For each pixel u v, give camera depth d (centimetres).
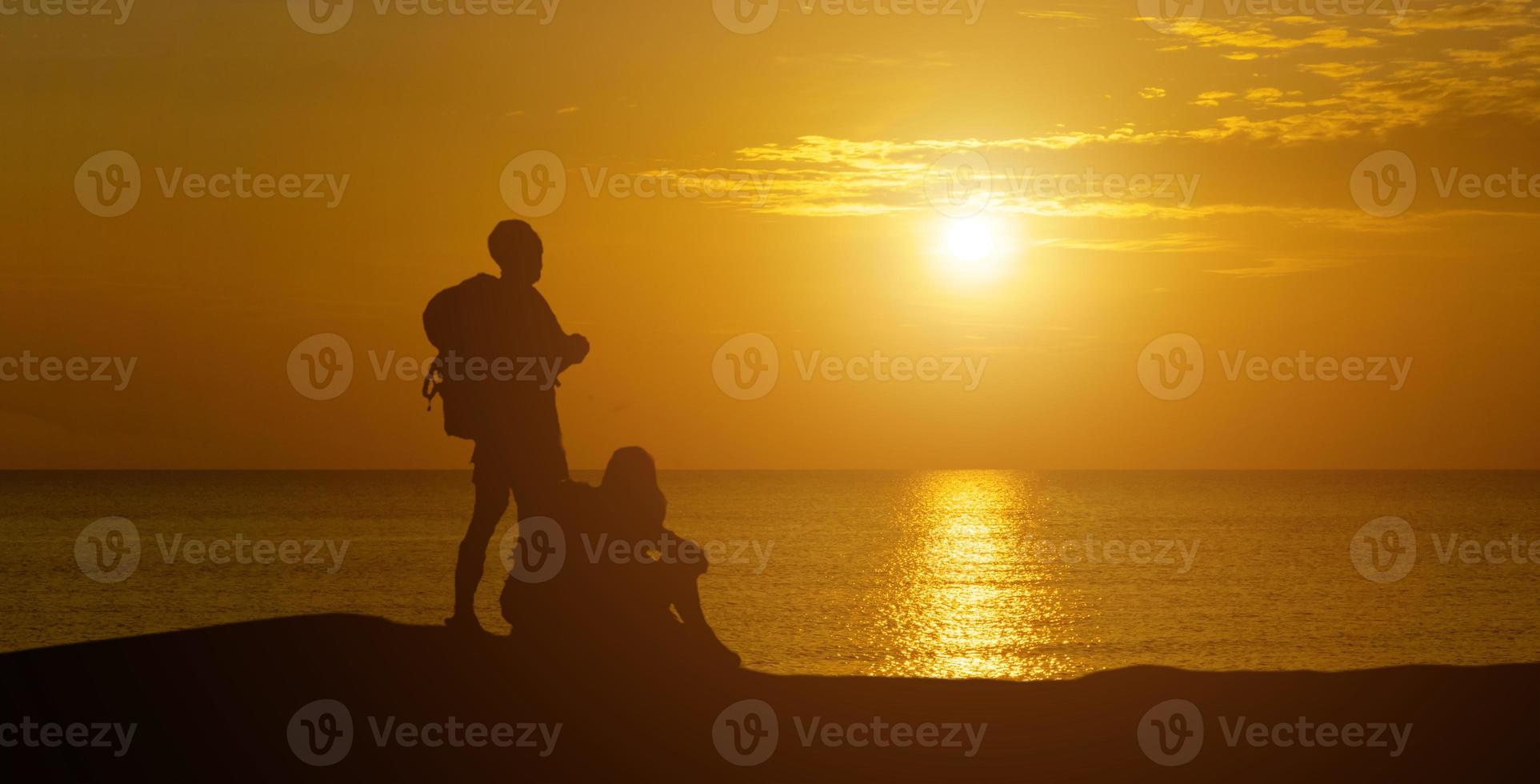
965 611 7506
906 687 1155
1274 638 6481
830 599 8125
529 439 1275
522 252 1307
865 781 947
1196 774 958
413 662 1191
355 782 948
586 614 1184
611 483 1212
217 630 1281
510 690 1135
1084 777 955
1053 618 7262
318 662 1191
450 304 1293
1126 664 5609
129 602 7462
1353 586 9344
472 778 961
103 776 942
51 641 5856
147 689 1122
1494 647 6156
